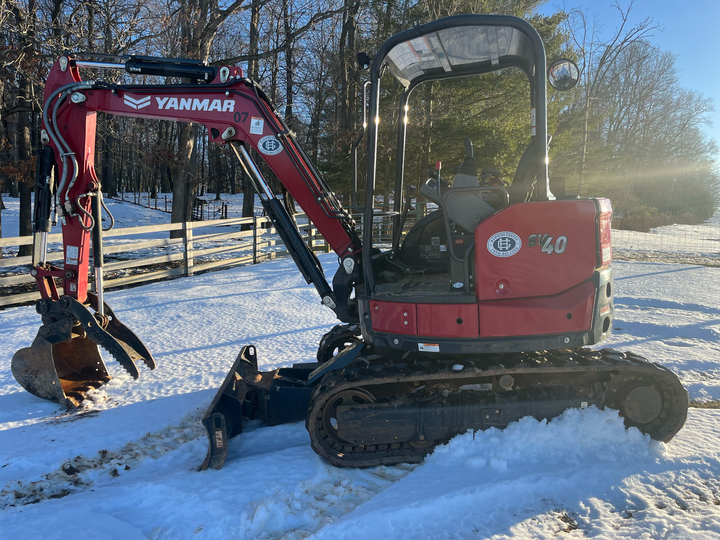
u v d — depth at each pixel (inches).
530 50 151.4
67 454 146.1
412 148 801.6
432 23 132.6
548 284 132.8
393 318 139.1
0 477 135.8
